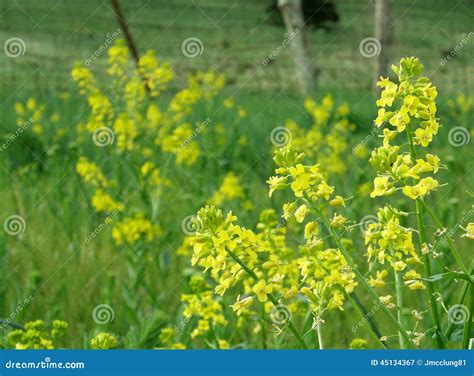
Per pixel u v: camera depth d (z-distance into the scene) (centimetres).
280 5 1872
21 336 406
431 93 292
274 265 300
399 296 305
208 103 993
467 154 902
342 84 1828
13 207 786
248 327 488
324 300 301
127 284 575
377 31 1673
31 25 2173
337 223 296
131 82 737
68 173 841
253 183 822
